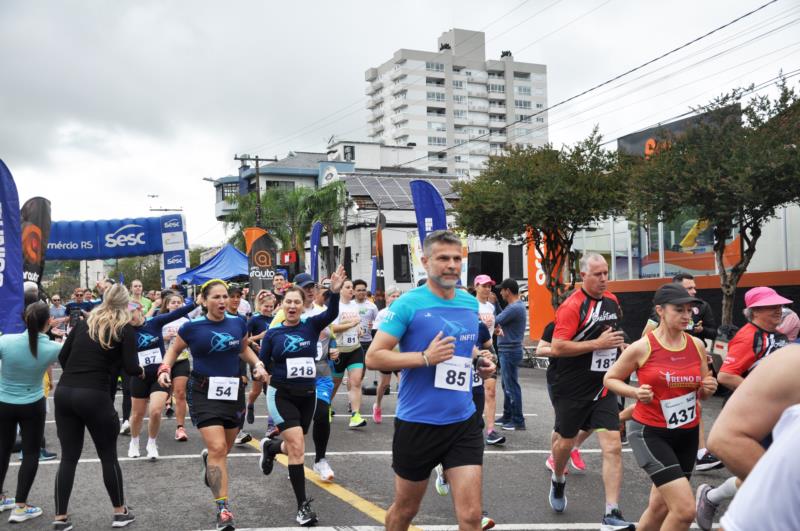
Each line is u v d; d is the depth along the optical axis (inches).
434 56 4773.6
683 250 765.3
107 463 219.1
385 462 303.3
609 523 202.5
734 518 67.6
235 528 214.8
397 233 1646.2
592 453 315.3
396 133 4835.1
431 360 150.5
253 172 2573.8
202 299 230.1
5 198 323.9
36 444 231.6
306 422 238.7
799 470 65.0
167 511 235.9
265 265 1018.7
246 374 415.8
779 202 493.7
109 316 219.3
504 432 367.6
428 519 222.8
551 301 769.6
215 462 215.8
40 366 227.9
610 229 879.1
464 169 4864.7
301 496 218.4
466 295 167.2
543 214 701.3
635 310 759.1
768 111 508.1
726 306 530.6
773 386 81.8
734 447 82.8
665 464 165.8
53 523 216.8
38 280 485.1
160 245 898.7
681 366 170.9
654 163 539.2
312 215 1614.2
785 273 603.2
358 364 392.2
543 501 240.4
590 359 215.6
